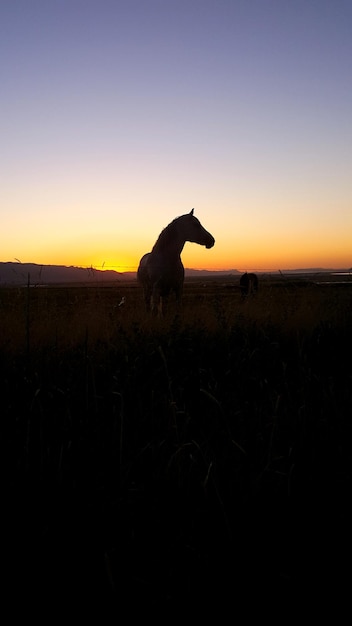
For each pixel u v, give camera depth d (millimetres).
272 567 2160
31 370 4469
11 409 3521
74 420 3453
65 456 2967
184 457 2947
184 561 2174
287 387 4203
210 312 7590
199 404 3957
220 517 2457
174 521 2445
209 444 3164
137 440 3262
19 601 1978
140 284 12234
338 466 2959
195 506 2555
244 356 5074
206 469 2830
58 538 2301
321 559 2217
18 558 2174
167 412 3559
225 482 2746
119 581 2057
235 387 4336
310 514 2514
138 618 1915
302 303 8109
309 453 3131
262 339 5941
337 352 5770
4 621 1892
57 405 3676
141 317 7363
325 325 6738
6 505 2500
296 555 2242
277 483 2709
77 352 5074
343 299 8523
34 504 2523
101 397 3695
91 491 2656
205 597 1992
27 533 2330
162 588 2027
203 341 5875
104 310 7535
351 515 2494
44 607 1954
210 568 2123
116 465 2959
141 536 2355
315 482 2779
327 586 2064
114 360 5023
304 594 2023
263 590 2035
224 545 2266
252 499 2561
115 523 2428
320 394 4086
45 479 2742
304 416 3531
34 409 3609
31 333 6070
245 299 8547
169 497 2621
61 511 2480
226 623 1902
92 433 3273
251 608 1956
